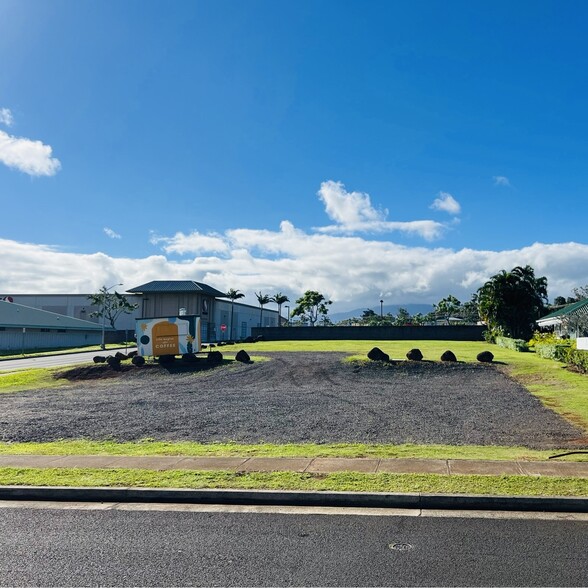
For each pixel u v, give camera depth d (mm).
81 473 9055
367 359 29781
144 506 7688
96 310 94312
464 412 15711
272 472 8891
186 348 32594
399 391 20750
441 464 9352
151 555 5703
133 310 90500
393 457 10016
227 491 7848
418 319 117938
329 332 66938
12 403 20500
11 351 65938
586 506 7180
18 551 5863
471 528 6520
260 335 68500
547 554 5652
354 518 6961
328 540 6133
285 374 26984
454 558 5551
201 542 6098
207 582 5008
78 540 6211
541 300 53500
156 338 32719
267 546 5949
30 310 71625
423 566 5340
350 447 11133
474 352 36875
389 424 14016
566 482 8000
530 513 7125
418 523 6734
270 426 14094
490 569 5262
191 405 18312
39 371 31703
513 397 18469
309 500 7676
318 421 14648
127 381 27812
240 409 17078
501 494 7434
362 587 4879
